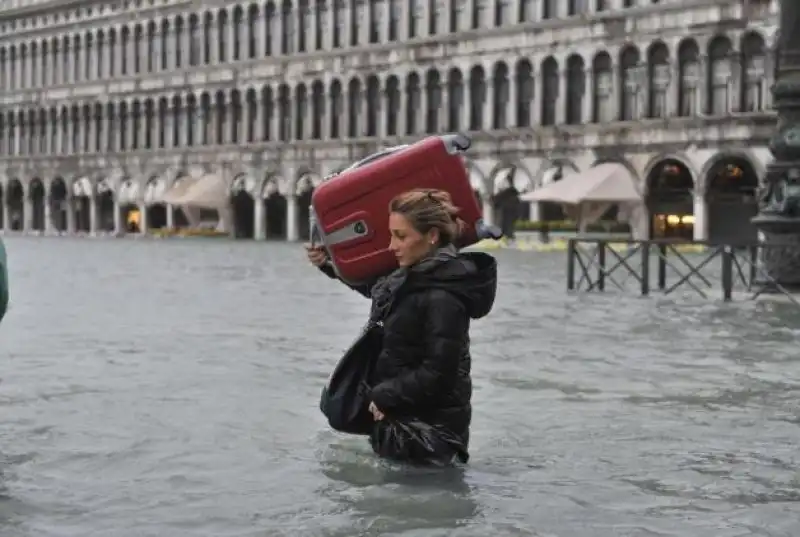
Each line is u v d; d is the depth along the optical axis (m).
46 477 9.26
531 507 8.33
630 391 13.99
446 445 9.57
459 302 9.27
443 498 8.58
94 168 122.62
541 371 15.83
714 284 37.12
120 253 67.62
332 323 22.94
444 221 9.30
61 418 11.92
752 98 73.69
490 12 88.25
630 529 7.77
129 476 9.31
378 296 9.58
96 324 22.47
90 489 8.86
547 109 84.88
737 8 73.12
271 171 105.00
